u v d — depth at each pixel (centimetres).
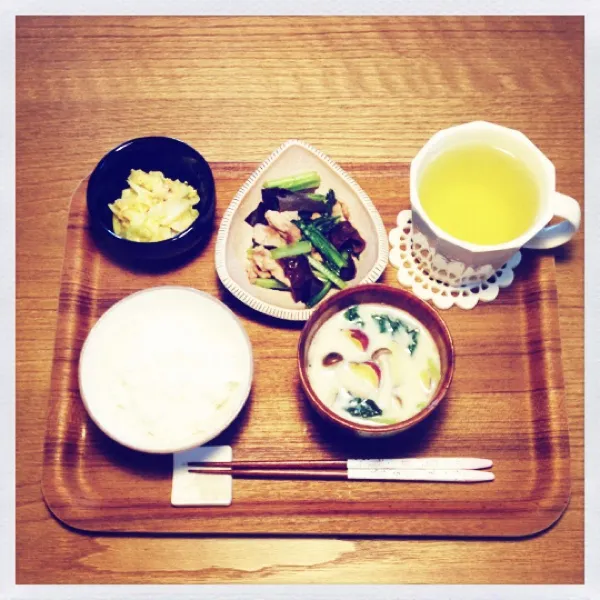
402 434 66
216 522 63
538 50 80
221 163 73
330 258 70
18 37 79
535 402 67
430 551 64
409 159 75
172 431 64
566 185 75
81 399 67
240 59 79
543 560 64
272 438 66
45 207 74
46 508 65
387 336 65
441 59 79
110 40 79
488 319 70
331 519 63
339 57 79
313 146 75
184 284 71
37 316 71
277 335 68
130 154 70
